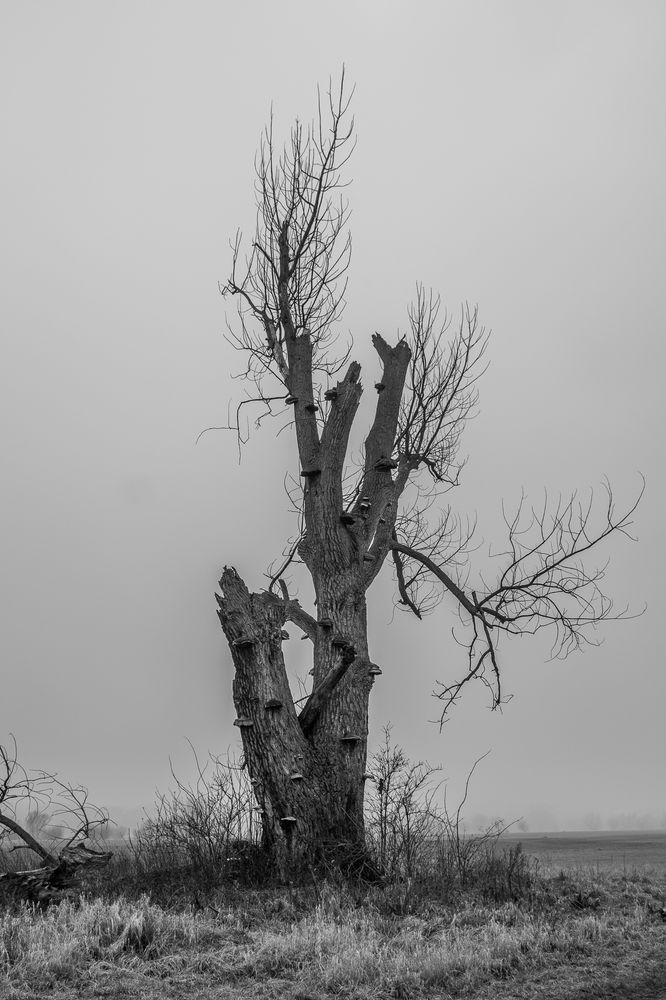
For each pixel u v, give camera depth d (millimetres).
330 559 15727
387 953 8711
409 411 18391
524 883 13352
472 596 17875
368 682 15164
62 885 11906
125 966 8188
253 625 14523
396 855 13281
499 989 7816
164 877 12789
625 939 10016
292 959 8578
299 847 13430
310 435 16453
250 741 14039
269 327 17516
